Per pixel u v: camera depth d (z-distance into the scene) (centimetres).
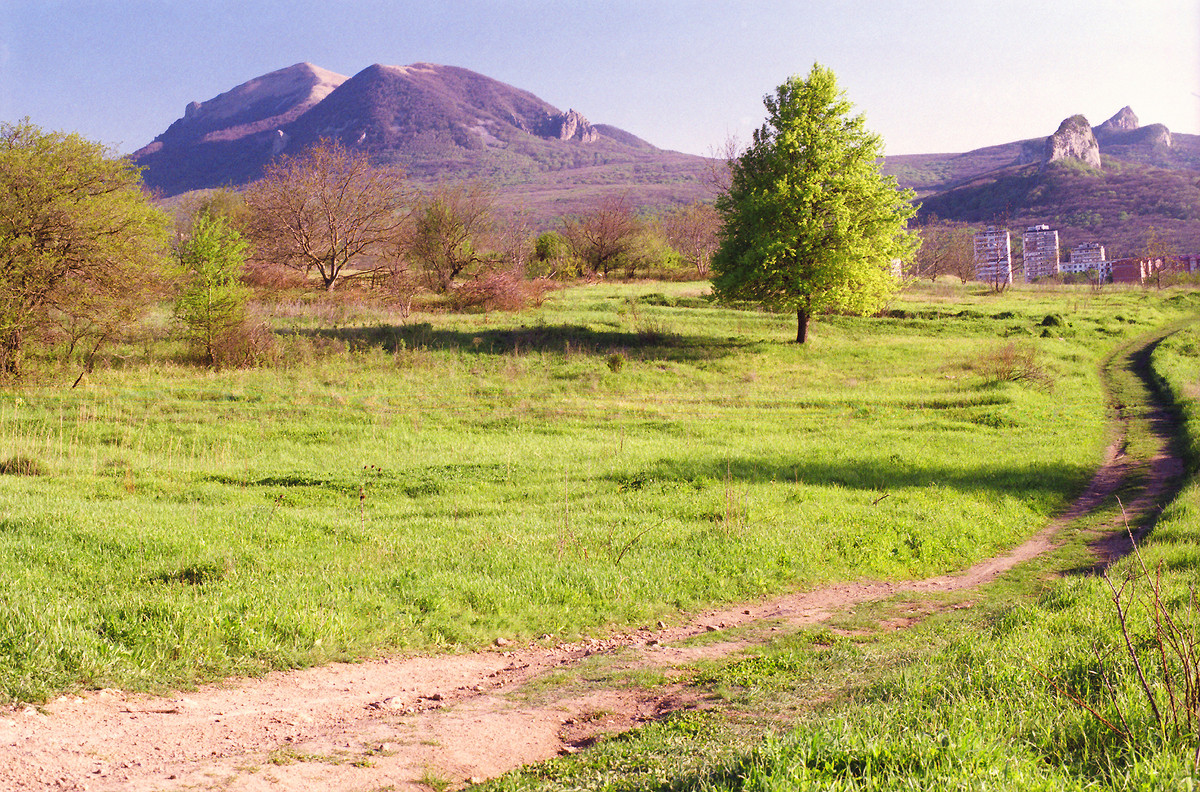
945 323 4769
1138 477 2009
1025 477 1930
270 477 1656
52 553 940
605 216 7275
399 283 4944
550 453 1998
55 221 2783
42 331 2877
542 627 888
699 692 660
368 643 783
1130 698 438
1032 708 447
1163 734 372
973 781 332
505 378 3250
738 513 1398
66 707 563
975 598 1048
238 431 2169
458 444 2128
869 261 3978
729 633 886
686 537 1242
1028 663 521
